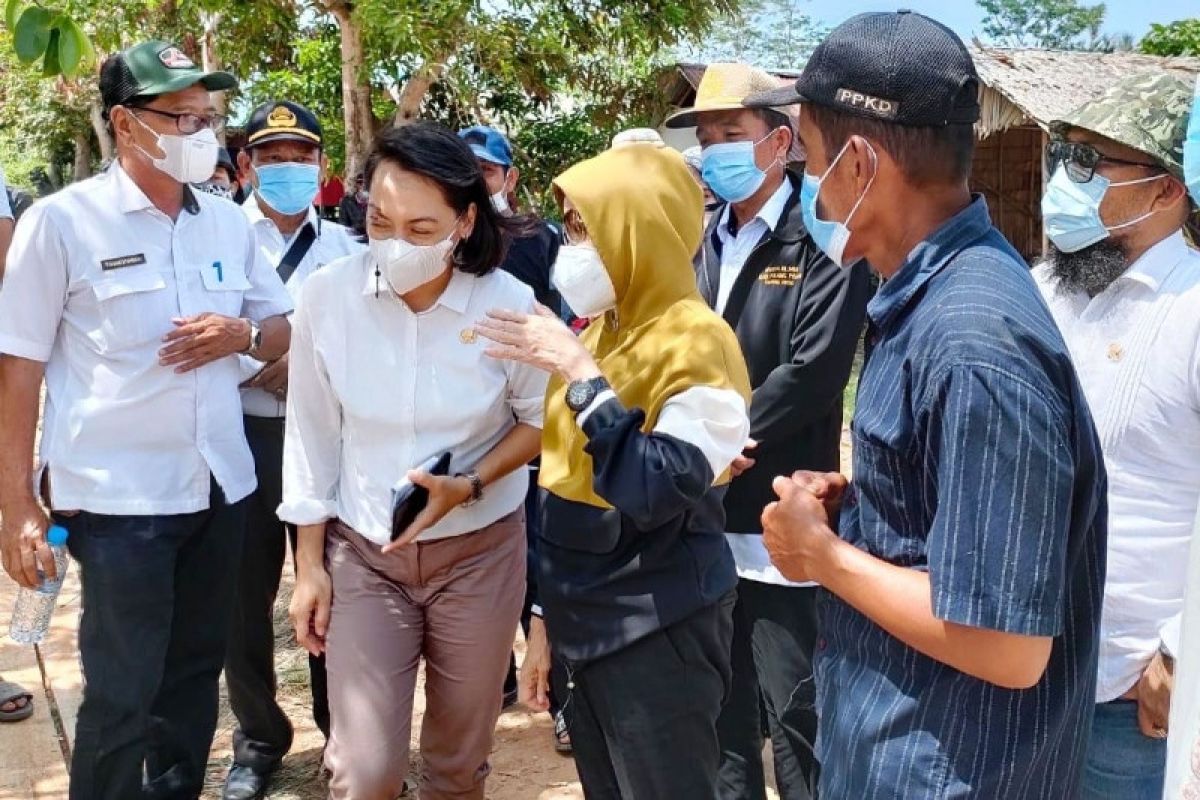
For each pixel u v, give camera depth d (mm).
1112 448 2096
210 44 13031
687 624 2227
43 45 2521
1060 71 12312
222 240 2969
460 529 2529
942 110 1524
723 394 2129
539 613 2648
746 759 3107
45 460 2770
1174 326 2033
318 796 3529
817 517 1609
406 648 2541
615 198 2217
